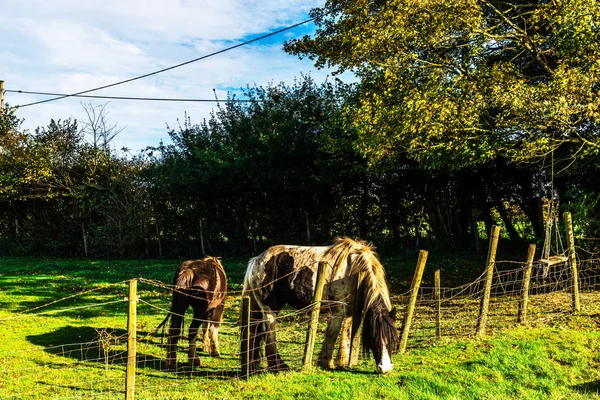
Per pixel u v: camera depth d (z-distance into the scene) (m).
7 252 29.77
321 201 23.36
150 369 8.14
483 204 20.81
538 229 19.39
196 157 24.73
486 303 8.85
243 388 6.71
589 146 11.25
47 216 28.94
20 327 11.05
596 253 12.75
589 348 7.70
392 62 11.64
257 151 22.34
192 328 8.37
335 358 8.31
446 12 10.99
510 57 13.73
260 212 24.61
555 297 11.32
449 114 11.28
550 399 6.02
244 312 7.57
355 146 12.60
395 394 6.19
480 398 6.11
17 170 27.73
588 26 10.19
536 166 15.58
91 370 8.05
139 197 26.67
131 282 6.08
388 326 6.93
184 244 26.95
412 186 21.52
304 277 7.98
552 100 10.32
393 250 22.39
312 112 21.59
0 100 16.16
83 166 28.17
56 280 18.16
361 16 12.05
